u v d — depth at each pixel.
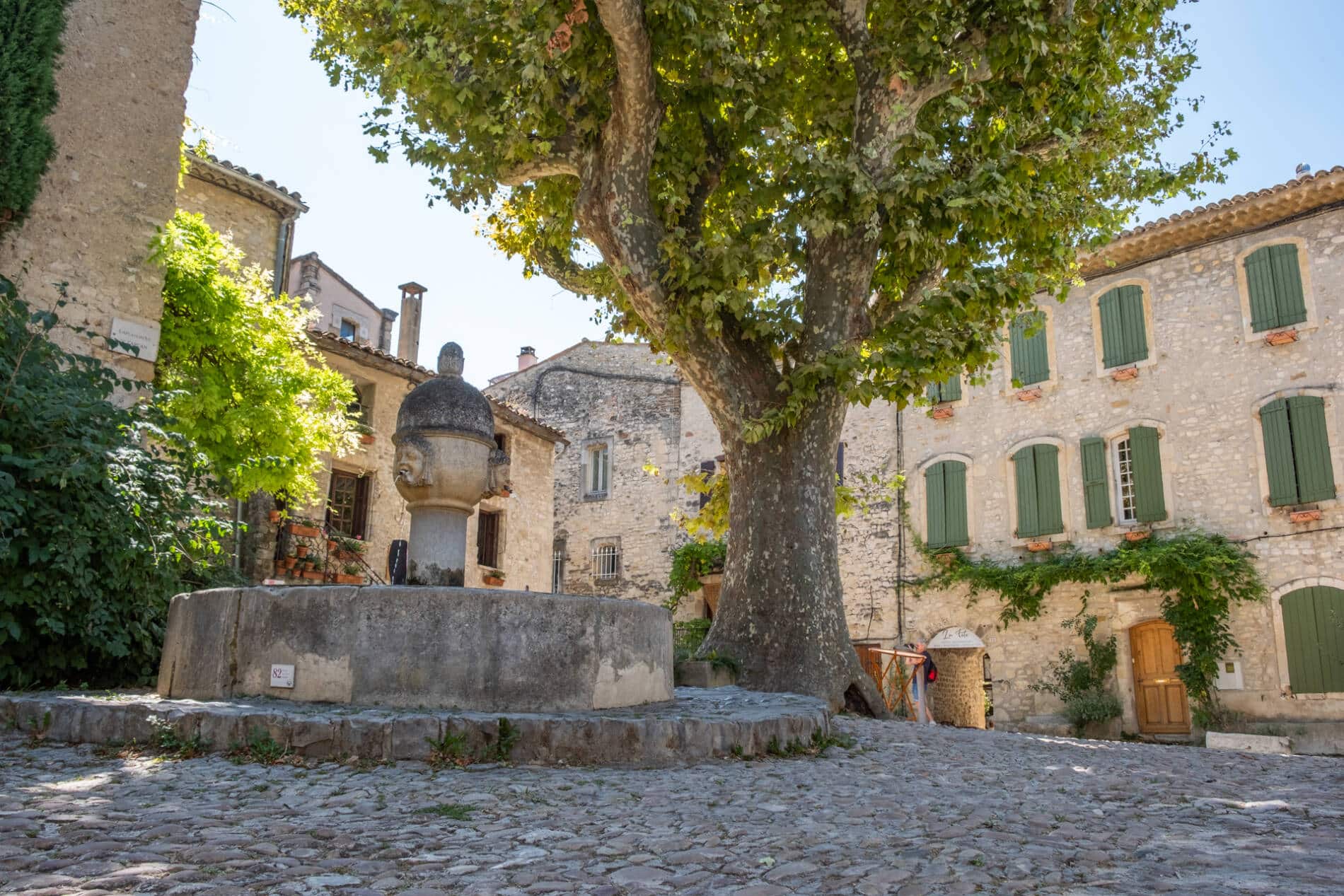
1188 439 19.27
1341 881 3.44
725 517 14.56
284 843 3.72
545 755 5.75
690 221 11.52
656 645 7.61
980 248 11.66
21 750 5.59
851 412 24.06
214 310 12.87
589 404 29.64
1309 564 17.50
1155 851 4.07
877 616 22.69
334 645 6.37
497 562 23.67
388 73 10.52
